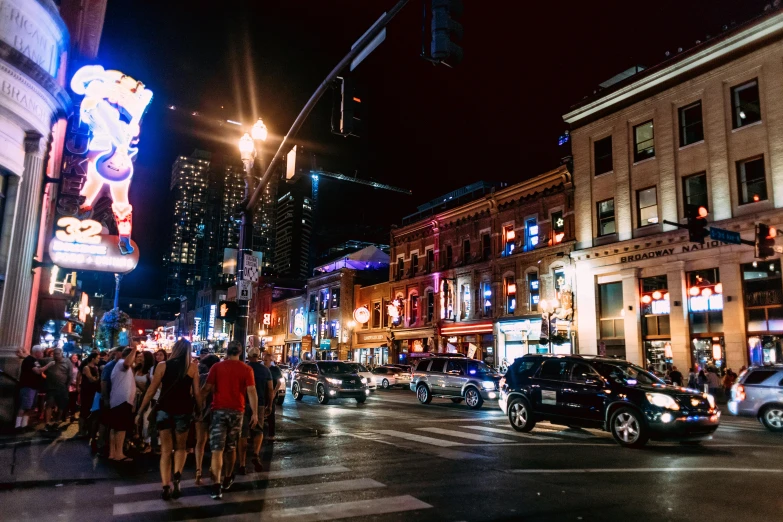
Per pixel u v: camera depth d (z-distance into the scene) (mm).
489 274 35562
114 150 15414
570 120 30703
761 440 12523
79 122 14656
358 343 50062
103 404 9195
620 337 26938
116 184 15461
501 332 33781
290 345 64188
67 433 12102
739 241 17562
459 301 38062
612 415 11375
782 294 21172
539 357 13758
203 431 7688
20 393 12258
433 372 22391
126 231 15266
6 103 12195
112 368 9273
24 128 13000
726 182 23312
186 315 121125
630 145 27594
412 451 10234
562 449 10648
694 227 16531
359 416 16578
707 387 21297
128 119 15805
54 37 13953
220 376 7098
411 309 43500
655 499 6816
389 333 44688
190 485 7465
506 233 34875
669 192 25469
